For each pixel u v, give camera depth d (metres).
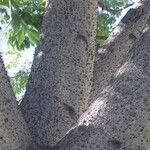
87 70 2.82
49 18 2.89
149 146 2.19
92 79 2.91
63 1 2.88
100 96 2.33
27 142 2.46
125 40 3.05
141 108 2.17
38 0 4.84
